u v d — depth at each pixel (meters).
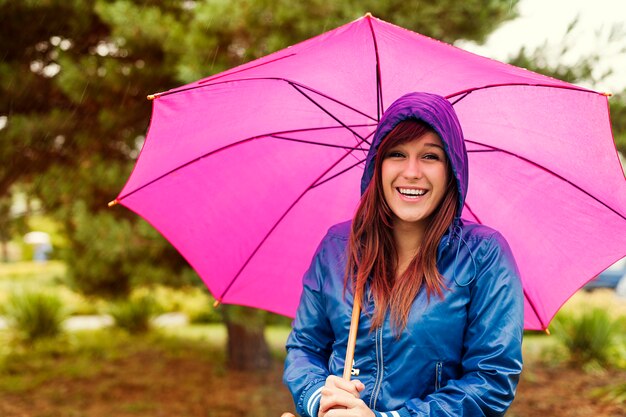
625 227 2.14
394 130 1.79
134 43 5.92
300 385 1.83
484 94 2.09
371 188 1.88
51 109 7.14
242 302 2.55
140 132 7.47
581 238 2.22
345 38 1.94
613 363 8.82
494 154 2.24
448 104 1.78
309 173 2.42
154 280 6.72
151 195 2.33
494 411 1.66
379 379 1.77
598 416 6.78
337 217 2.46
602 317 9.41
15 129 6.41
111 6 5.87
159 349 11.07
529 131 2.12
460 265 1.78
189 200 2.38
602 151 2.02
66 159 7.22
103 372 9.48
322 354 1.98
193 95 2.16
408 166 1.79
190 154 2.26
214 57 5.36
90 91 6.16
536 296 2.31
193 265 2.47
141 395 8.29
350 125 2.30
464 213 2.37
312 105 2.26
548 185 2.21
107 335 12.42
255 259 2.50
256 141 2.35
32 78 6.75
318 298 1.97
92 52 7.05
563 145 2.09
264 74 2.01
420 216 1.81
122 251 6.31
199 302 14.56
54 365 9.96
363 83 2.14
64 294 15.84
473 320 1.75
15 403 7.89
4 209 8.07
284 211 2.46
